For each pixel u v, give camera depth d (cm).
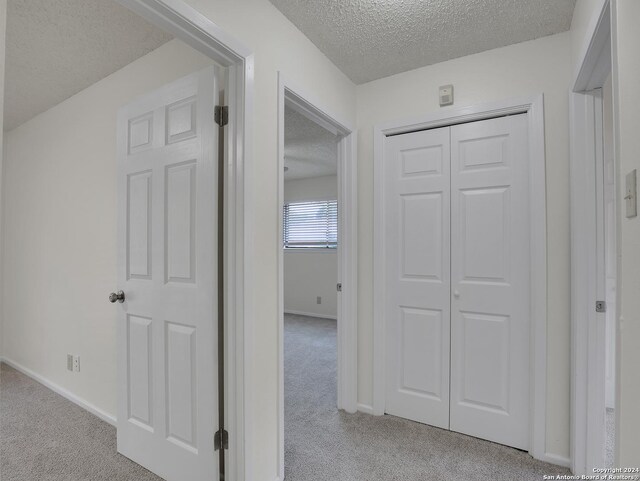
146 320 175
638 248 83
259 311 158
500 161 204
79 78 230
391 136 237
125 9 166
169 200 165
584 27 150
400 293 232
